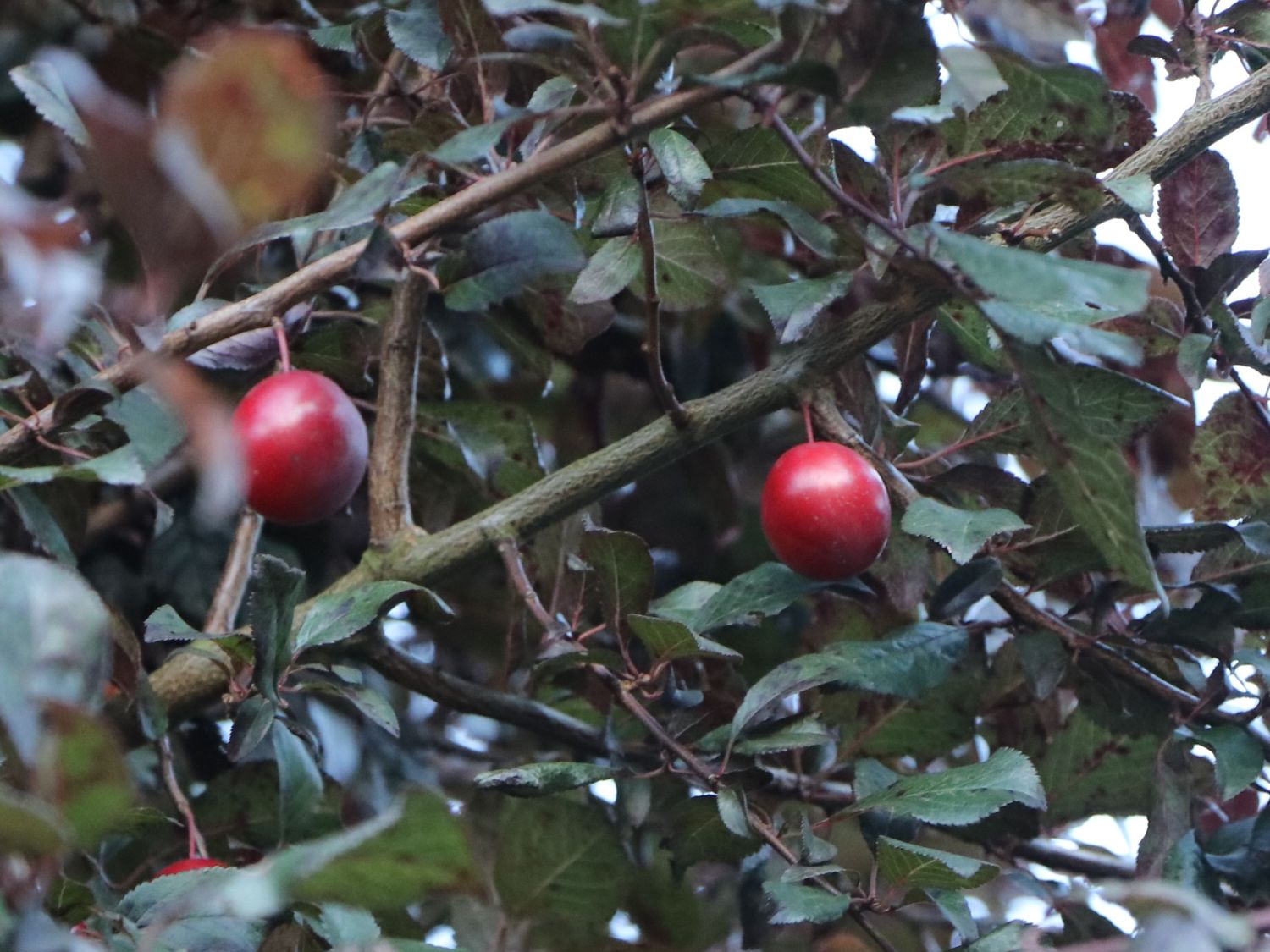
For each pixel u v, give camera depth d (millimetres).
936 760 1050
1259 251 968
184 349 923
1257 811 1021
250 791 990
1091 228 955
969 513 936
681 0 884
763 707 945
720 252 1007
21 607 815
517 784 929
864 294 1043
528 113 892
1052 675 971
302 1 1018
